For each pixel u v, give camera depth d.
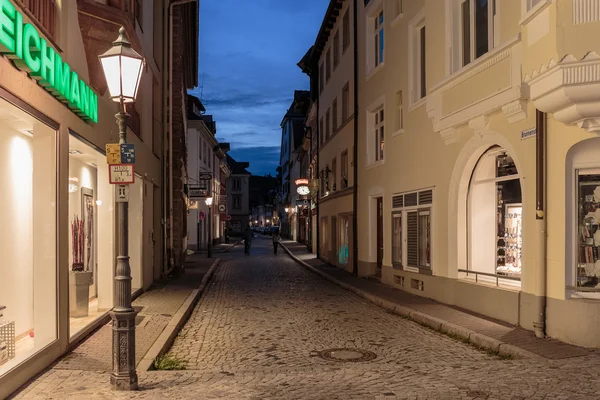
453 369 6.68
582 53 7.31
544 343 7.90
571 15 7.40
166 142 18.16
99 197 10.47
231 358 8.11
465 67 10.55
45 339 7.00
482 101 9.95
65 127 7.25
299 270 24.06
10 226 7.47
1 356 6.23
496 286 10.05
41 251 6.91
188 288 15.54
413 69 14.16
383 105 16.70
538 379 6.06
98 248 10.50
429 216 13.01
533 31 8.20
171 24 18.53
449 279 11.86
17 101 5.66
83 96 7.80
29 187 8.09
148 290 14.98
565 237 8.02
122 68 5.85
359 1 19.72
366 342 9.06
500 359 7.60
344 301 14.02
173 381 6.22
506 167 10.38
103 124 9.58
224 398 5.52
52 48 6.39
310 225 36.28
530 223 8.80
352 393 5.67
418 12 13.67
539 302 8.35
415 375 6.41
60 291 7.07
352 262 20.28
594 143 7.82
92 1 8.41
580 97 7.32
